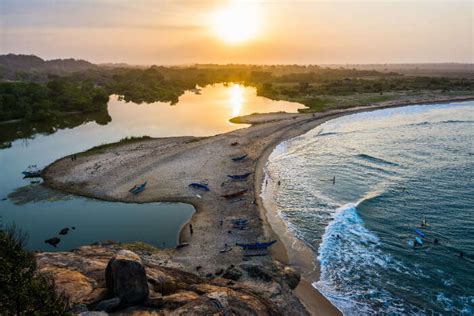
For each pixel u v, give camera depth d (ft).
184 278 69.72
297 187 150.61
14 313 36.96
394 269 90.33
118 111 384.88
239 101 459.73
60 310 39.68
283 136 243.40
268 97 489.26
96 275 60.54
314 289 83.20
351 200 134.82
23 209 132.98
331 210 126.72
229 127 284.82
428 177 156.87
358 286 84.07
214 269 89.15
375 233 108.88
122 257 52.65
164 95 509.35
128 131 274.57
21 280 39.81
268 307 60.08
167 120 322.75
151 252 96.84
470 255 95.40
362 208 126.11
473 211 122.72
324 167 176.86
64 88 411.13
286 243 104.42
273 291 76.38
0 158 199.93
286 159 192.24
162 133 263.90
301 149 212.64
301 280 86.63
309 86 574.15
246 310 54.39
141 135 257.14
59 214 128.98
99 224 120.98
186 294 55.16
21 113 311.47
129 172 167.63
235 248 100.83
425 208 125.59
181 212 128.88
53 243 108.27
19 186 154.81
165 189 147.74
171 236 111.75
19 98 330.13
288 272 86.63
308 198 138.51
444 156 189.98
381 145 218.38
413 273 88.38
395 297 79.77
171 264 90.43
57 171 171.63
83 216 127.13
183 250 100.22
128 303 50.29
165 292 56.49
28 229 118.21
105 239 110.52
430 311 75.00
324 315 74.43
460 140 224.94
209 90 649.20
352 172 167.73
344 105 377.50
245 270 85.51
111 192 146.10
